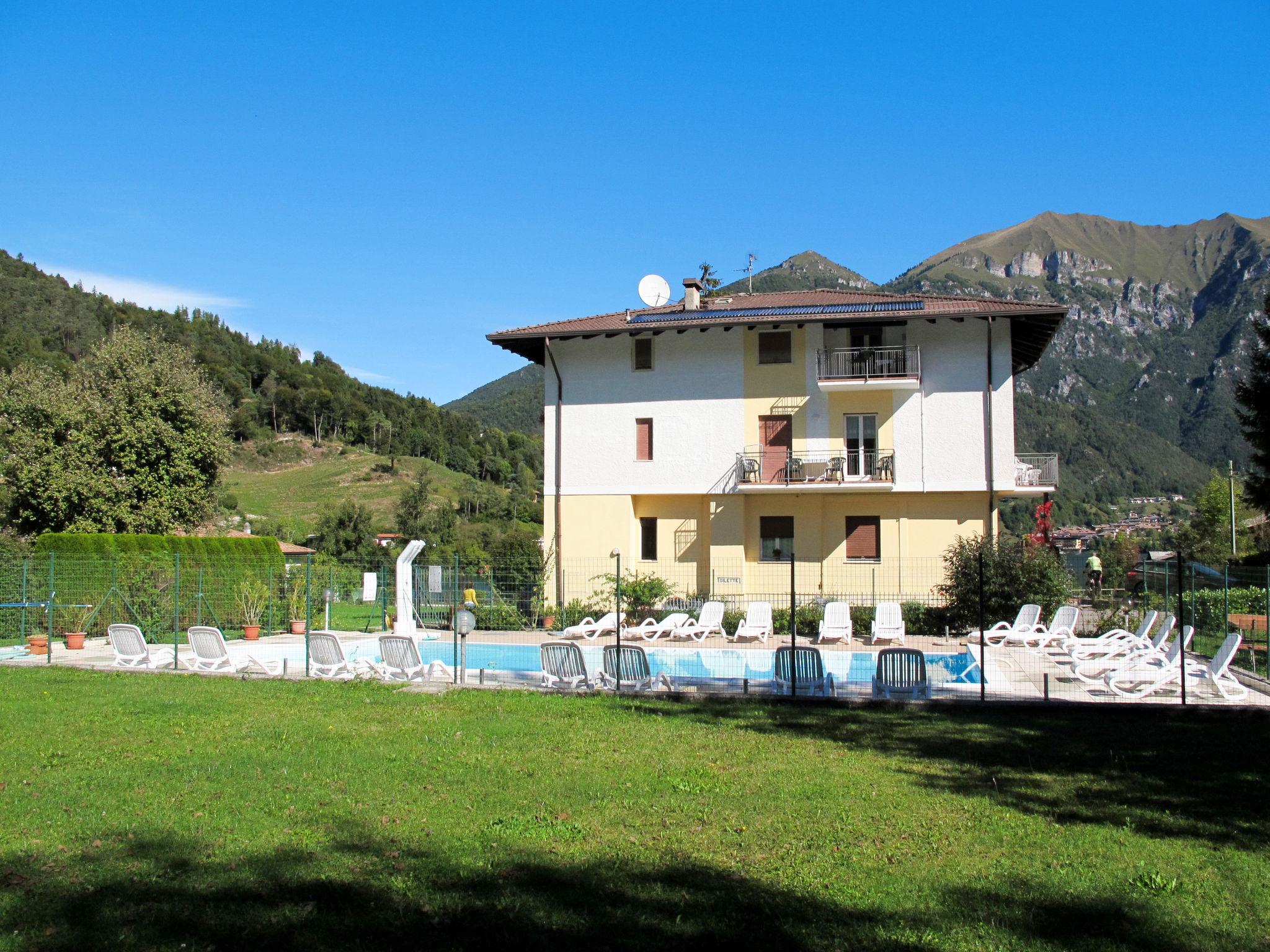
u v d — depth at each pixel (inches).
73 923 204.8
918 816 289.9
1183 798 311.6
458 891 225.0
